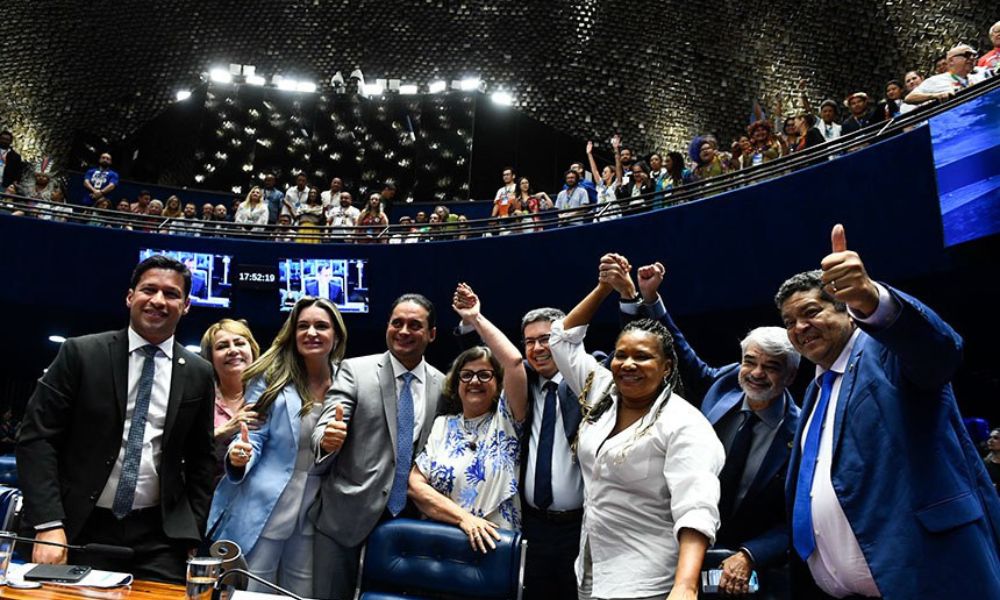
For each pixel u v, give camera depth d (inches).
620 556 88.0
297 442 118.8
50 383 101.9
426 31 617.6
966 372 352.8
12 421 455.5
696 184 327.6
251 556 113.1
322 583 112.0
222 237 409.7
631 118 589.3
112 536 100.6
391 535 104.5
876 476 80.4
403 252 394.3
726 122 543.8
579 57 598.9
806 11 492.4
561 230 362.0
